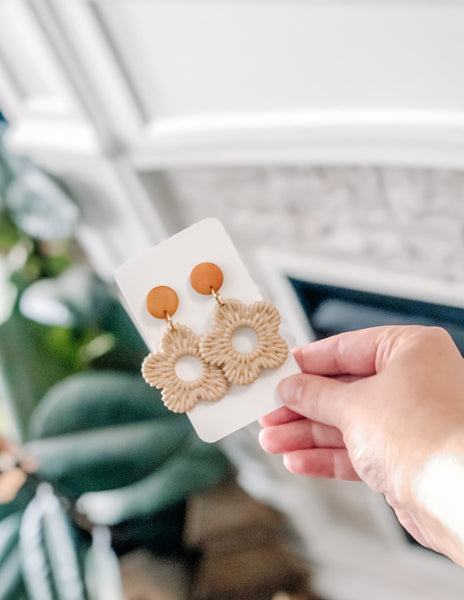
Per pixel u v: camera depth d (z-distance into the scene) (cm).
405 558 98
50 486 85
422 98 59
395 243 70
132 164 79
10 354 103
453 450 41
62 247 109
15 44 75
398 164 62
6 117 90
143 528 97
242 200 76
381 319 77
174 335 46
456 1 53
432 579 97
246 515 107
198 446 92
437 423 42
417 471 42
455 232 66
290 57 62
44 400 96
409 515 44
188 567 100
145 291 46
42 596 81
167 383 45
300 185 70
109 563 88
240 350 46
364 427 44
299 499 100
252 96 66
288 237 77
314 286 82
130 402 93
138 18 66
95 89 72
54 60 70
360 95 61
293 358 46
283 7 59
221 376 46
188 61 67
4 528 88
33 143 86
